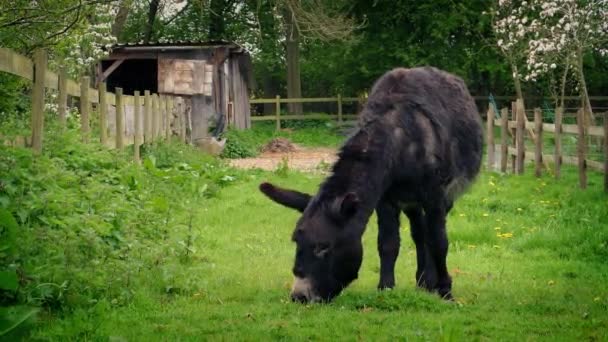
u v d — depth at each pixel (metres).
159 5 36.91
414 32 34.06
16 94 10.16
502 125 17.20
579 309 6.46
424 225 7.33
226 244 9.30
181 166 14.53
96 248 6.31
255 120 35.34
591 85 35.47
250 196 13.22
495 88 36.66
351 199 6.00
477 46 33.97
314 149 27.12
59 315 5.73
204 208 11.80
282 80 45.88
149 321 5.83
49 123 9.46
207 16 38.44
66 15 9.62
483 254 9.19
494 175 16.27
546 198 12.80
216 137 23.89
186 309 6.23
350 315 6.01
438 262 6.96
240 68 29.81
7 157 6.80
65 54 15.41
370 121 6.70
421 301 6.47
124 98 13.01
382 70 34.50
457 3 32.88
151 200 9.67
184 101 21.95
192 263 8.03
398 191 6.79
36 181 6.84
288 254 8.87
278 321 5.86
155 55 25.20
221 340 5.36
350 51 33.91
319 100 33.44
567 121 27.05
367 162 6.40
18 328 4.07
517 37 27.16
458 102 7.54
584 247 9.25
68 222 6.41
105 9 17.34
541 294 7.10
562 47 25.16
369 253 9.12
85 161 9.52
